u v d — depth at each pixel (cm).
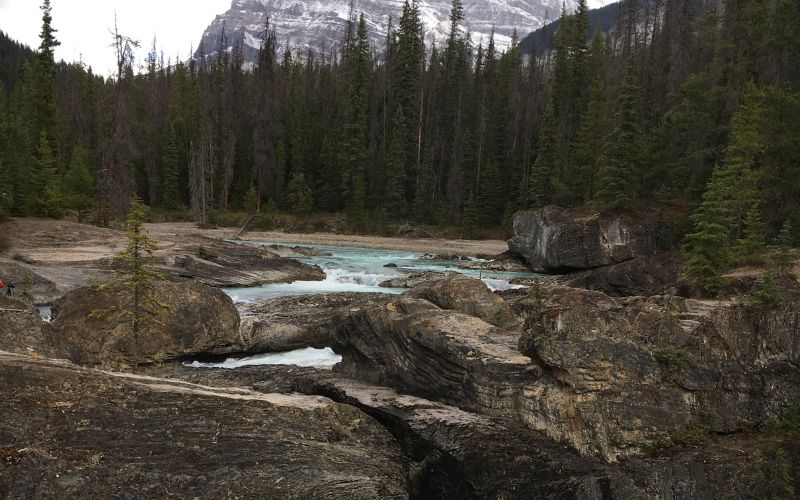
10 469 816
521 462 1072
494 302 1705
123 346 1728
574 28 7575
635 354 1142
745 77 3991
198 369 1781
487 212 7100
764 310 1217
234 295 3022
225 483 912
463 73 8338
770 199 2975
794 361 1175
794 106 2991
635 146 4434
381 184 7494
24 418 887
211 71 10162
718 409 1125
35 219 4569
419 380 1405
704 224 1972
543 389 1165
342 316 1691
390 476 1086
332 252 5544
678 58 5631
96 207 5409
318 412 1162
